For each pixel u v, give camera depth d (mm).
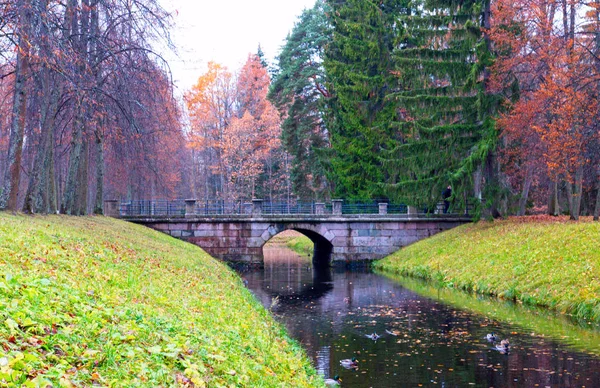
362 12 42344
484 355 12875
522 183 41750
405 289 24391
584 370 11477
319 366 12375
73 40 18859
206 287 14078
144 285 10555
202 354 6551
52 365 4945
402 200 33531
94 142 32406
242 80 67000
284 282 28656
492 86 29516
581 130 23594
